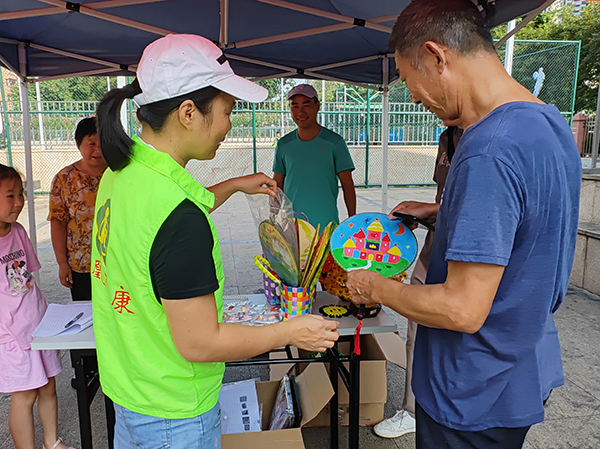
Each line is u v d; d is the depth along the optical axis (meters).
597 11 20.19
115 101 1.01
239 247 6.48
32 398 1.95
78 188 2.62
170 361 1.06
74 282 2.73
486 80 1.03
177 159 1.06
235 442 1.70
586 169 5.83
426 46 1.05
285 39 3.52
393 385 2.83
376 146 13.82
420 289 1.08
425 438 1.22
